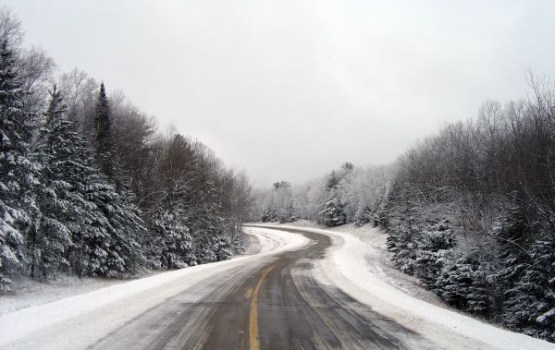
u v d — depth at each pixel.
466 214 26.84
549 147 20.81
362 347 5.96
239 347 5.71
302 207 106.62
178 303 9.11
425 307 10.18
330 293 11.83
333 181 96.31
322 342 6.14
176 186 32.41
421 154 50.44
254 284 13.35
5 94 15.47
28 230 17.02
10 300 14.43
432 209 33.28
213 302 9.44
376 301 10.57
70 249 20.61
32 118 20.41
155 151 40.50
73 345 5.43
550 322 15.08
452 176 36.56
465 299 20.27
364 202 74.38
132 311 7.91
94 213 21.48
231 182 57.62
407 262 30.62
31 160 17.08
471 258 21.34
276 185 131.62
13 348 5.25
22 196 16.02
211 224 38.59
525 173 21.11
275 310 8.70
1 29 27.17
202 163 45.97
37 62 30.56
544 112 22.62
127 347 5.43
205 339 6.03
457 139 43.22
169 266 29.94
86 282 20.25
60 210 19.08
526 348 6.47
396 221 40.09
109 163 26.39
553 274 16.14
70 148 20.75
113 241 22.30
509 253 19.97
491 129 38.09
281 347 5.80
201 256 35.00
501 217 21.77
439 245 25.58
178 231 30.66
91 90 41.19
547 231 18.06
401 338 6.59
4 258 15.10
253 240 60.84
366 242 52.38
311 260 25.78
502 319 17.84
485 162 34.19
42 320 6.84
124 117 41.84
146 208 33.44
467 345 6.39
